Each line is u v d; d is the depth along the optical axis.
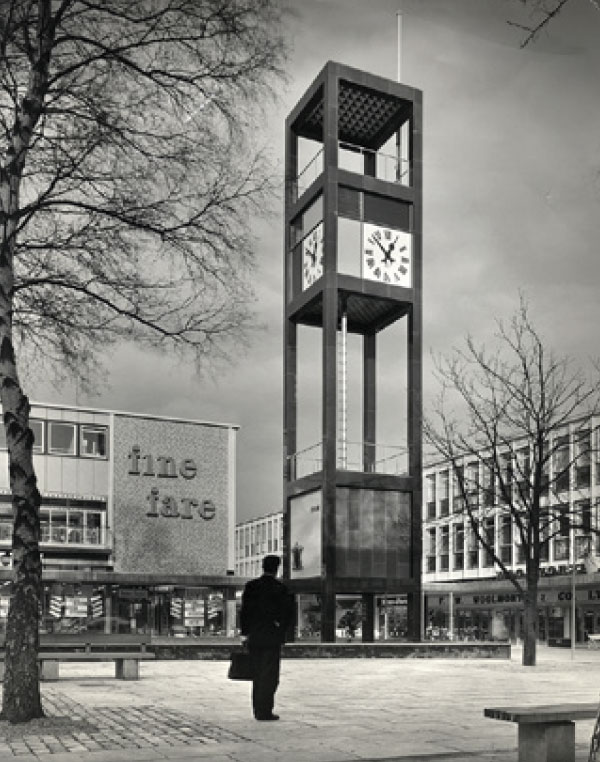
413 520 30.47
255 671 10.85
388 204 32.47
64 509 50.47
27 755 8.05
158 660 24.03
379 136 36.47
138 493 52.78
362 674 20.11
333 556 29.22
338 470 29.86
